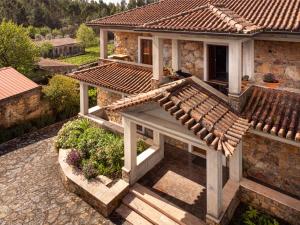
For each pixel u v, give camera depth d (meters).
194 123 9.54
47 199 13.09
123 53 19.02
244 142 12.05
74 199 12.97
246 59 12.48
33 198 13.20
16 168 15.80
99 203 11.89
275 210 10.95
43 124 21.55
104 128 17.03
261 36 11.24
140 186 12.58
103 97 19.48
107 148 14.25
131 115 11.67
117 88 15.59
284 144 11.12
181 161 14.32
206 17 11.55
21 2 138.12
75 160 14.12
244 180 11.93
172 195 12.02
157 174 13.37
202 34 10.62
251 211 10.95
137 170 12.87
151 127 11.20
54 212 12.27
